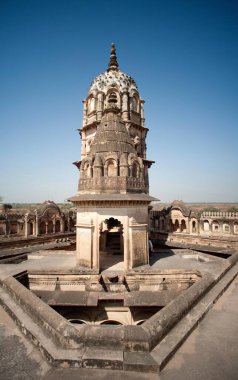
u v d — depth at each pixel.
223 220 25.61
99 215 15.20
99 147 16.92
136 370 5.46
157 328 6.47
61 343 6.16
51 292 14.16
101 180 15.74
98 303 13.68
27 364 5.82
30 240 25.58
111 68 31.41
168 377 5.27
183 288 14.26
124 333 6.09
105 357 5.64
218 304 9.31
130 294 13.75
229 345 6.53
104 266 16.69
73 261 17.36
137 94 29.78
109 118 17.72
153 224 30.77
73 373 5.44
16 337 7.11
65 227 29.80
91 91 29.41
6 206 39.44
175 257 18.16
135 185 16.47
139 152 28.89
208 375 5.35
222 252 22.66
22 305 8.66
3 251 21.23
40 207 27.62
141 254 15.57
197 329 7.39
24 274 14.34
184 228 28.42
